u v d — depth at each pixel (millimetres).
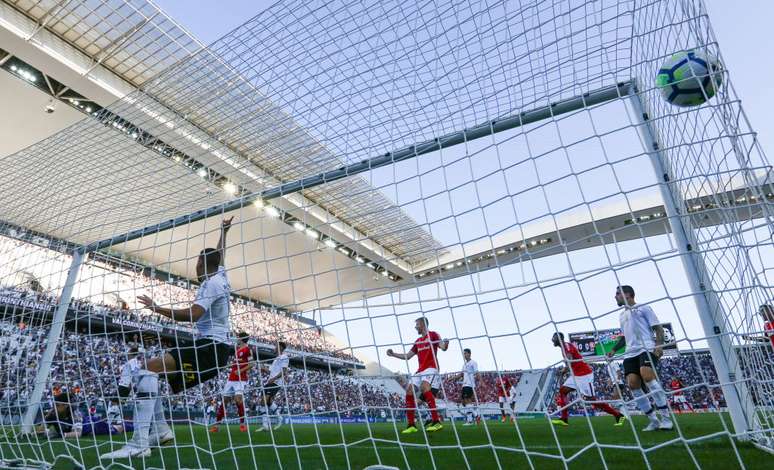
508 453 3033
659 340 4074
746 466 2031
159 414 3609
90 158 4598
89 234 4879
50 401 3846
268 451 3723
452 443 4137
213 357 3201
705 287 2844
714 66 2184
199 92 3975
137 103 4172
